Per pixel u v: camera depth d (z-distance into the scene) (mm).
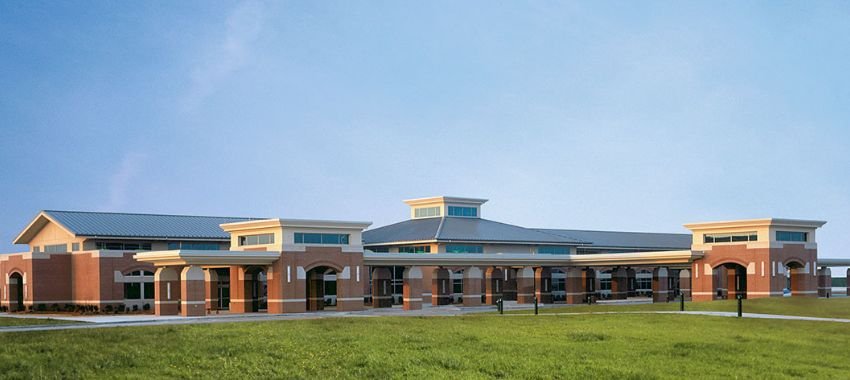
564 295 102750
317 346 37750
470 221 101250
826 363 34250
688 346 38312
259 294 81375
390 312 71000
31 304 79000
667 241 123438
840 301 68062
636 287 111938
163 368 32719
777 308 61438
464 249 92562
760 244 79000
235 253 66312
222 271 82938
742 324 48375
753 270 79500
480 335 42375
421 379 30609
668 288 102188
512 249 96062
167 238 83312
